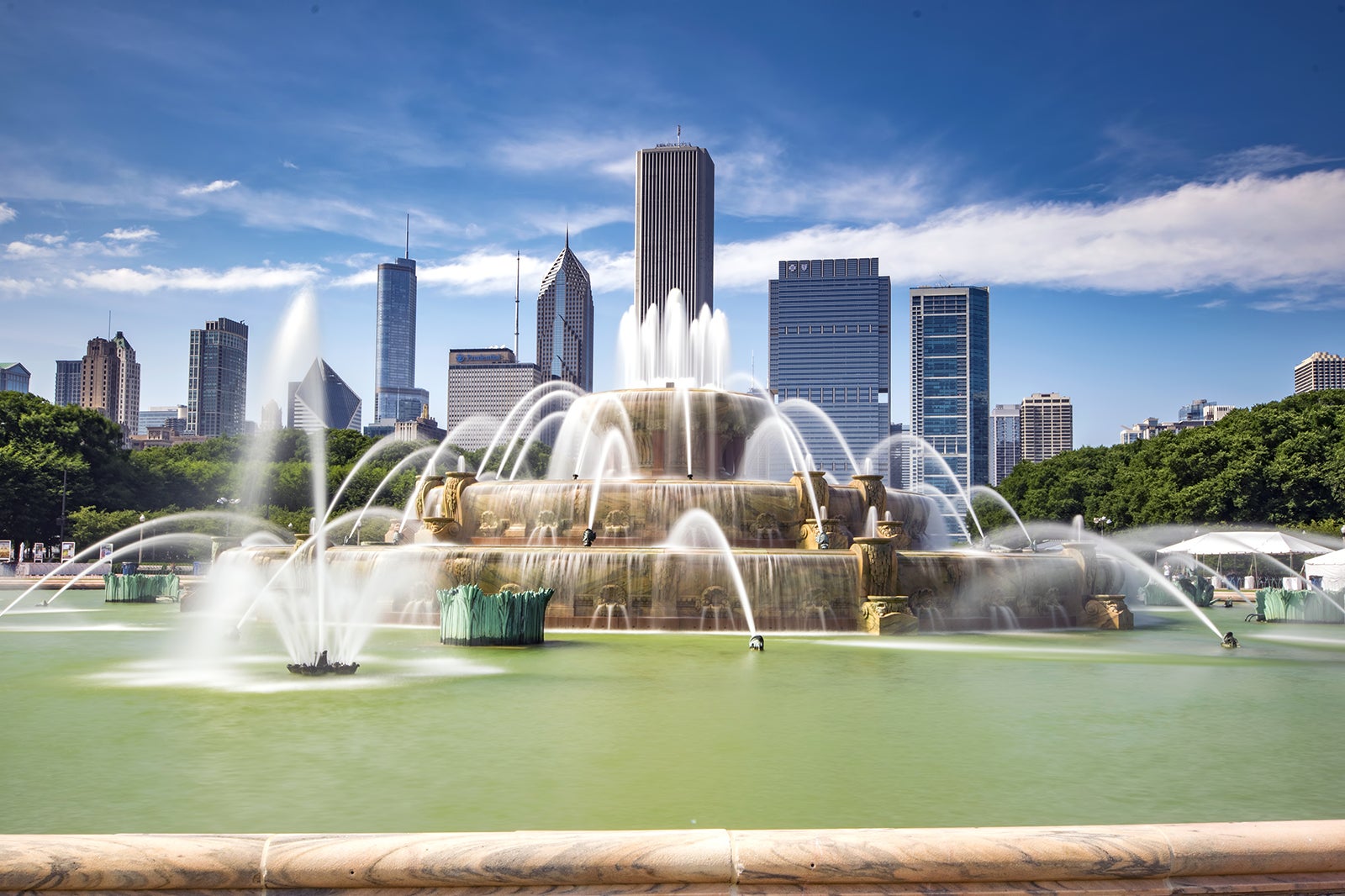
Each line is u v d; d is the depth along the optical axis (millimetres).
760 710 16047
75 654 23938
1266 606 41031
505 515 38469
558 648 25562
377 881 5762
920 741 13602
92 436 107812
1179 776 11633
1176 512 83500
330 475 118875
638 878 5828
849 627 31469
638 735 13852
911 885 5859
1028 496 124938
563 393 58594
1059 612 35656
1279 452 82000
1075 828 6152
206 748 12805
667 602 31234
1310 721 15469
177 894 5762
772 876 5801
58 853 5688
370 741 13305
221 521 98562
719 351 58938
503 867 5773
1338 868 6062
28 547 97625
